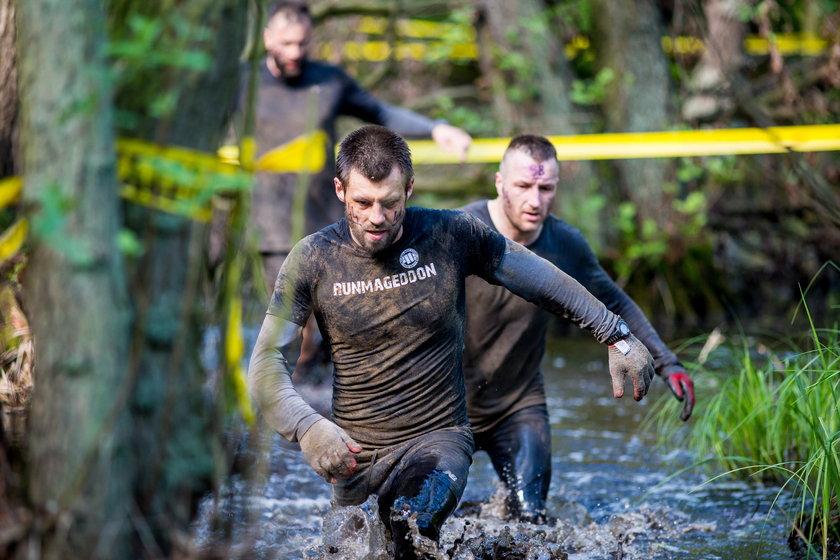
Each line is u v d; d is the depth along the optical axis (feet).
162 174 12.21
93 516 12.14
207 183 12.59
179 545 12.80
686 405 26.07
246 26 13.43
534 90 64.80
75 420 12.06
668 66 64.69
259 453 14.28
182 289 13.20
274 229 38.34
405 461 20.93
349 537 22.07
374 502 21.71
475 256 21.43
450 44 67.41
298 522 24.39
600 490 28.19
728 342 51.31
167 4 12.75
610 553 22.79
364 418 21.44
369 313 20.90
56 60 11.98
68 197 11.71
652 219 64.03
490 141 53.36
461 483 20.27
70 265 11.96
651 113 63.87
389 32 69.21
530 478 25.63
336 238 21.02
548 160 25.31
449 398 21.58
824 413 24.99
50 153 11.97
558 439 34.22
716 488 27.96
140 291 12.78
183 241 13.16
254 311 15.07
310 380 35.35
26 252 15.83
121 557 12.35
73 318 11.99
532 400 27.04
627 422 36.60
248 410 14.03
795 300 66.54
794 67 64.08
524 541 23.48
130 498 12.52
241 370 13.67
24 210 12.61
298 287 20.93
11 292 18.34
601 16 64.80
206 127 13.23
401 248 20.86
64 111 11.93
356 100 40.50
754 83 63.26
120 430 12.32
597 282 26.84
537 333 26.35
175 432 13.16
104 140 12.10
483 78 69.67
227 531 13.69
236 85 13.50
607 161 65.31
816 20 59.67
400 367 21.20
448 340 21.43
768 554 22.24
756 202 65.31
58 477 12.13
